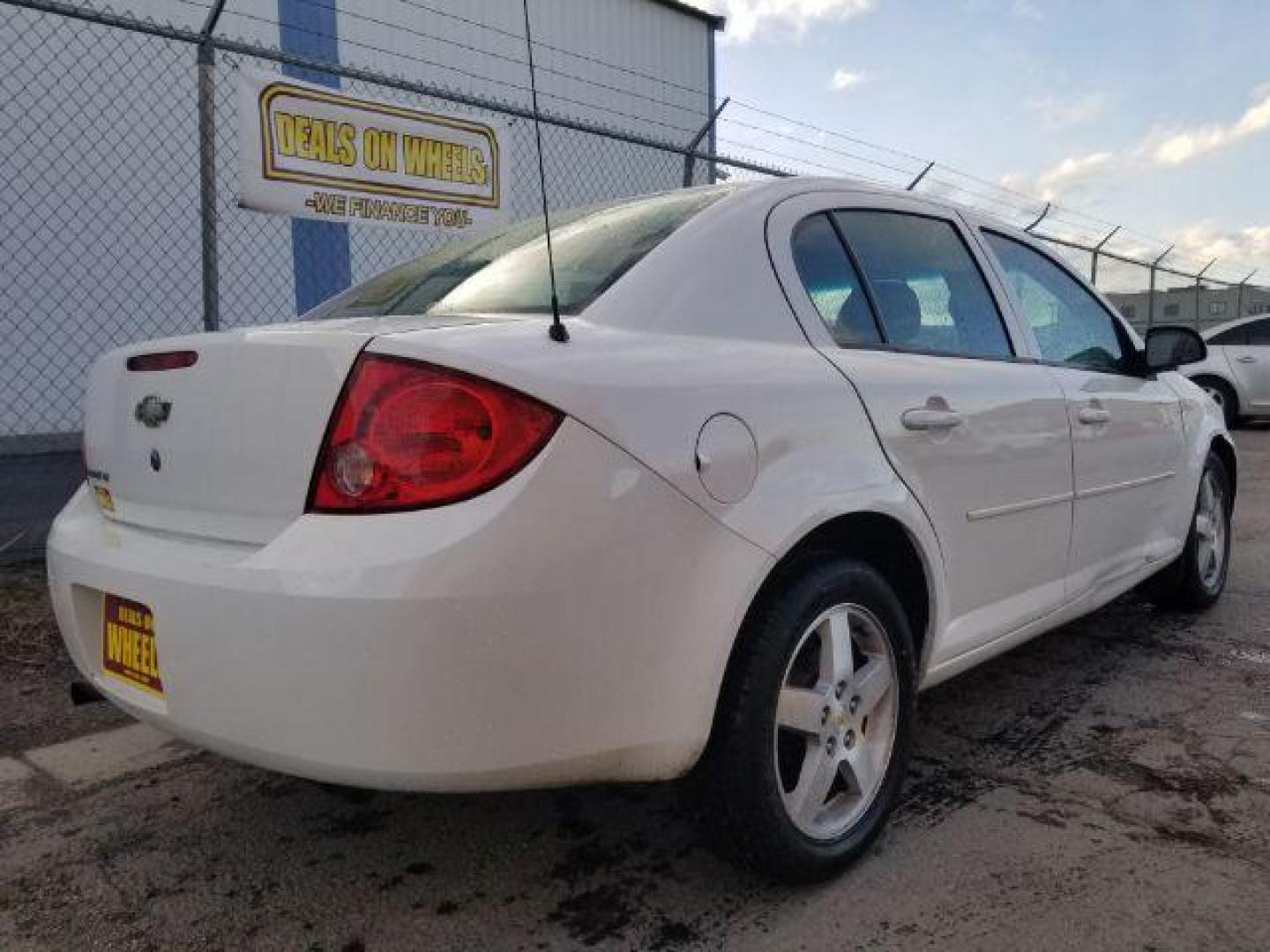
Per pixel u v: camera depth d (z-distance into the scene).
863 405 2.34
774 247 2.47
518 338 1.88
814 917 2.13
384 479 1.72
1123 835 2.46
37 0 4.27
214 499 1.95
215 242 4.85
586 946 2.04
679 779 2.12
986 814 2.58
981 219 3.30
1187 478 4.04
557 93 10.67
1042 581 3.05
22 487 5.87
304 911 2.18
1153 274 14.17
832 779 2.26
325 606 1.67
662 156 10.88
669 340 2.12
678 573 1.88
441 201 6.10
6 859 2.41
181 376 2.04
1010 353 3.09
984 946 2.02
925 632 2.59
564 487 1.75
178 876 2.32
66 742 3.08
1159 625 4.25
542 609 1.72
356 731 1.69
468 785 1.74
